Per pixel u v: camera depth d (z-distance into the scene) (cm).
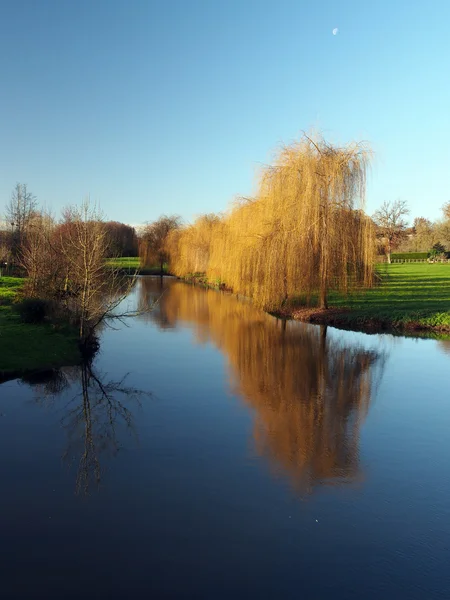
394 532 730
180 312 3253
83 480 877
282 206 2662
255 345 2112
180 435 1093
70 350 1823
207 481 878
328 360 1828
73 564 648
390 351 1975
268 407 1289
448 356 1886
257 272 2922
